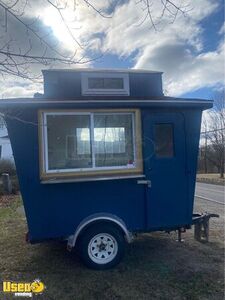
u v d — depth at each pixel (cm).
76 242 570
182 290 476
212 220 967
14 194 1633
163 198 610
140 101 588
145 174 600
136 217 598
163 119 610
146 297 456
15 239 762
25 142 555
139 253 638
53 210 563
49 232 561
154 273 538
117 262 565
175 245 689
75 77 639
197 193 1903
